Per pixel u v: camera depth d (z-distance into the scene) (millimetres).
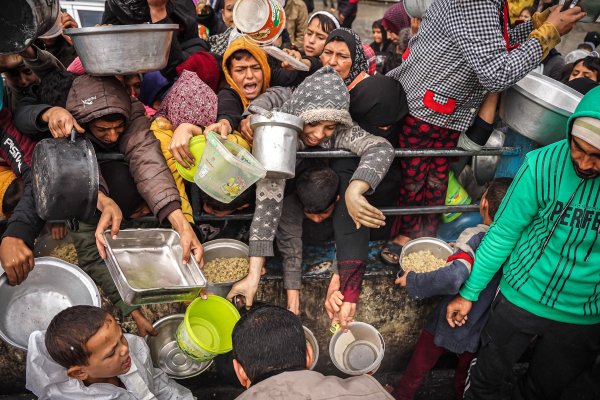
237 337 1536
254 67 2520
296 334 1536
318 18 3346
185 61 2785
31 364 1782
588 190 1666
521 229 1904
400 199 2631
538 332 2000
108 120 1962
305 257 2531
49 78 2168
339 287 2244
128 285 1753
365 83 2297
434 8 2170
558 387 2137
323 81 2082
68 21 3057
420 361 2455
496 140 2717
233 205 2238
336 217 2252
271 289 2424
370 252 2604
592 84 2689
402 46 4824
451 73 2154
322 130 2100
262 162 1953
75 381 1820
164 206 2012
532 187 1777
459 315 2164
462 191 2756
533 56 2027
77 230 2027
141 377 1934
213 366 2596
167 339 2359
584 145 1523
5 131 2105
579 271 1795
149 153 2061
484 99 2332
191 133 2023
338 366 2367
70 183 1741
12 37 1694
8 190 2215
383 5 9664
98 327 1677
